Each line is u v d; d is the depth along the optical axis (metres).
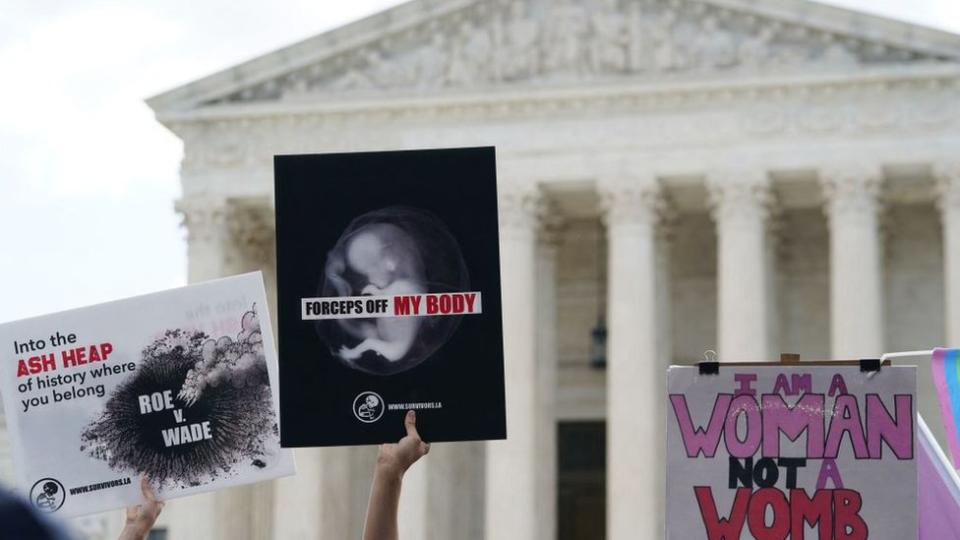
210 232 90.06
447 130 88.62
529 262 87.75
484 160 15.80
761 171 84.56
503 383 15.66
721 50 85.31
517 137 87.88
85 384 17.08
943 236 89.38
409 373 15.70
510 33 88.25
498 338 15.70
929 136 82.81
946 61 82.31
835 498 16.73
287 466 17.12
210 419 17.03
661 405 88.19
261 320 17.12
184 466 17.00
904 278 91.56
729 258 84.56
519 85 87.31
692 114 85.94
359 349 15.75
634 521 84.12
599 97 86.62
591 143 86.94
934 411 90.62
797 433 16.86
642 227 86.12
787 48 84.88
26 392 17.03
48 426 17.05
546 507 91.75
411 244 15.77
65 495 17.03
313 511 88.25
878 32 83.00
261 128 90.12
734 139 85.12
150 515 16.95
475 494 94.12
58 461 17.03
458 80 88.31
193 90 90.00
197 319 17.11
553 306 93.06
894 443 16.72
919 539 19.23
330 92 89.44
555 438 93.12
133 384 17.06
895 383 16.75
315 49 89.31
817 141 84.12
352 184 15.83
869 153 83.31
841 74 83.12
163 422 17.05
